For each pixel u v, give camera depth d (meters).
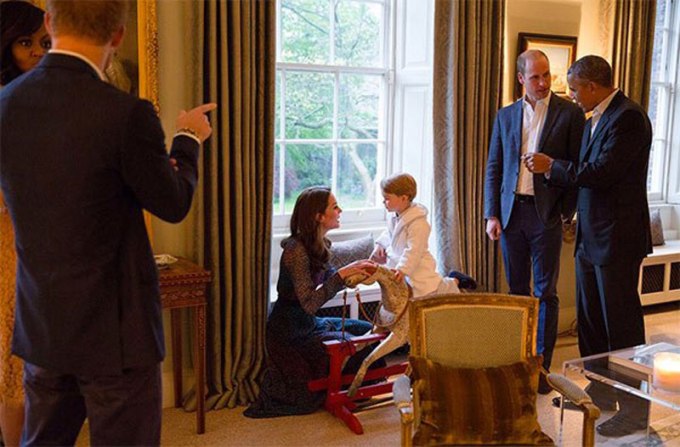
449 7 3.47
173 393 3.05
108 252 1.47
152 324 1.55
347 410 2.86
